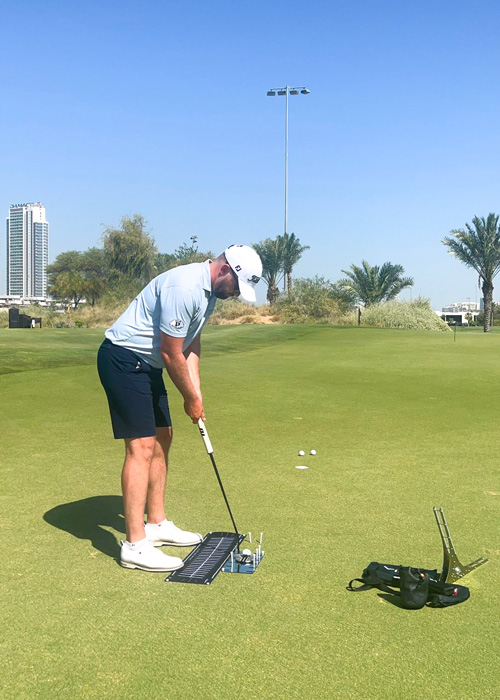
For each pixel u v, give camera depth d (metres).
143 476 3.46
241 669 2.46
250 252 3.59
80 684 2.37
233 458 5.69
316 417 7.65
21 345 13.88
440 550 3.64
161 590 3.16
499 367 12.84
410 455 5.84
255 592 3.12
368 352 15.99
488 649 2.62
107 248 49.00
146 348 3.51
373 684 2.37
